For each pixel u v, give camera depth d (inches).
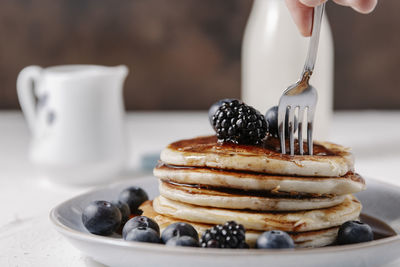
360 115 38.2
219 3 37.5
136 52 38.3
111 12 37.6
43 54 38.1
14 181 26.2
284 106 18.0
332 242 17.5
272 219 17.0
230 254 15.5
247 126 17.8
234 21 37.7
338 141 31.4
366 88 38.5
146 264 16.0
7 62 38.1
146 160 27.4
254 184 17.0
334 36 37.8
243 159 17.2
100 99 25.1
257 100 27.4
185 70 38.6
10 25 37.7
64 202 19.1
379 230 18.9
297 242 17.1
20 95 25.8
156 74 38.6
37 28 37.7
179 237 16.5
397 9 37.0
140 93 39.0
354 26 37.5
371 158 28.1
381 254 16.1
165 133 33.3
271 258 15.5
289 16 26.6
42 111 25.4
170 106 39.3
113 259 16.4
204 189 17.4
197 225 17.4
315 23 18.3
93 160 25.0
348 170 17.8
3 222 21.4
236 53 38.2
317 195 17.3
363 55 37.9
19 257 18.2
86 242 16.3
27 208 22.9
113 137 25.4
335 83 38.5
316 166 17.2
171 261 15.8
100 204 18.7
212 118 18.2
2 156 29.8
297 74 26.7
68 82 24.8
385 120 36.6
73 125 24.9
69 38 37.9
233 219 17.1
